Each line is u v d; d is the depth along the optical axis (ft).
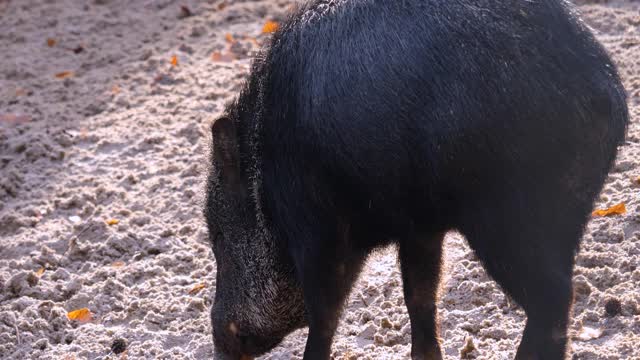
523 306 22.13
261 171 25.57
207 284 33.63
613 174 35.24
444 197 22.29
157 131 44.65
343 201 23.89
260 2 58.39
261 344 28.30
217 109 45.60
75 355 30.81
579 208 22.36
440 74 21.77
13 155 44.45
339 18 23.59
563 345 21.77
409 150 22.13
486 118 21.31
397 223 24.09
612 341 27.20
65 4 62.75
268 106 24.76
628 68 41.50
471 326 29.09
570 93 21.56
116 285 34.12
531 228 21.72
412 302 26.48
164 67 51.13
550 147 21.50
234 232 27.43
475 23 22.07
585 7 48.70
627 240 31.55
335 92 22.94
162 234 37.01
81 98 49.32
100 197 40.22
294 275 27.02
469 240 22.48
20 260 36.42
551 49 21.83
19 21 60.39
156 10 59.93
